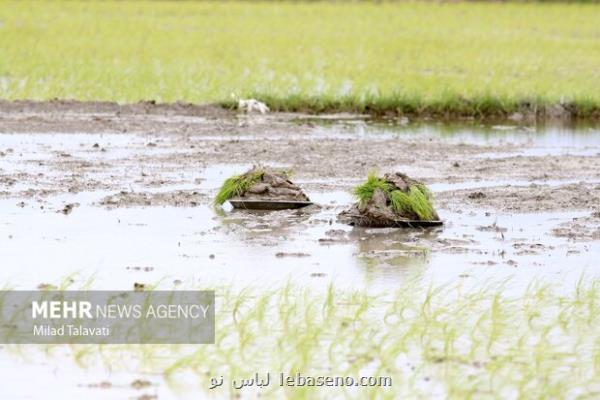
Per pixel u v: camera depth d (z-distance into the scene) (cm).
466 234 3388
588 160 4881
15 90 6531
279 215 3628
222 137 5306
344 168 4531
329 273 2900
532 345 2350
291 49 8794
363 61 8194
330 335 2388
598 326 2483
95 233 3312
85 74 7094
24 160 4525
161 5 12862
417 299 2664
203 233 3347
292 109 6400
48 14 11181
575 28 11531
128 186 4034
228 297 2614
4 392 2089
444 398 2072
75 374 2180
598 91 6850
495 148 5191
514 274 2922
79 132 5359
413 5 14162
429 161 4759
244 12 12519
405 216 3481
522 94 6638
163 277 2823
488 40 9950
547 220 3606
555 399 2062
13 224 3403
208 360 2234
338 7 13588
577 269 2986
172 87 6806
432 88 6781
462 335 2406
